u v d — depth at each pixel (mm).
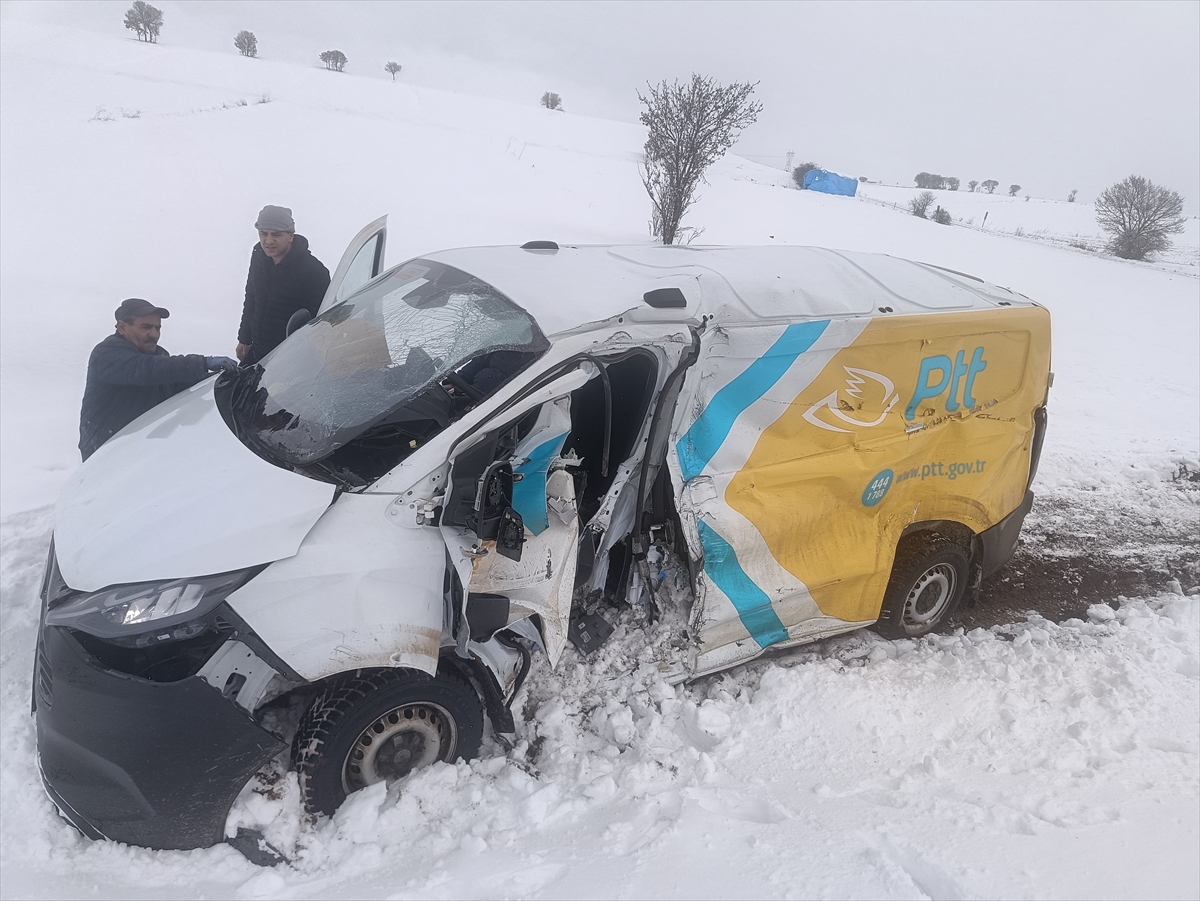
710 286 3521
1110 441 7742
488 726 3291
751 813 2857
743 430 3469
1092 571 5414
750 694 3688
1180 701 3826
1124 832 2713
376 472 2828
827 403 3658
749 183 36750
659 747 3262
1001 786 3055
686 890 2336
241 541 2586
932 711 3627
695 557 3342
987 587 5121
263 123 27781
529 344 3004
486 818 2807
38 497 5055
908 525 4090
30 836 2643
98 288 10734
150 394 4684
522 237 17172
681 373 3174
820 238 24047
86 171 18344
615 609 3670
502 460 2871
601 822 2783
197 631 2494
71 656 2496
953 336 4004
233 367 4500
